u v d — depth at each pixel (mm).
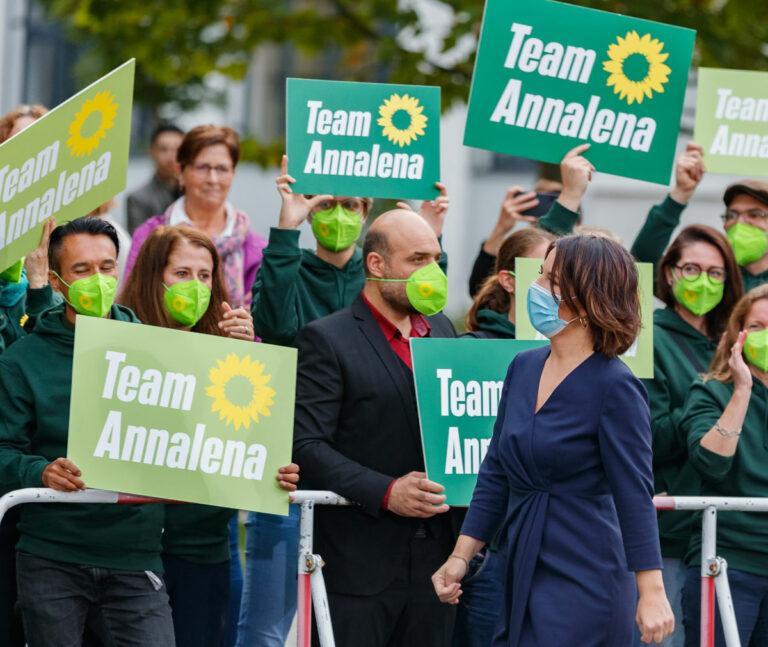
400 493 8602
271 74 31922
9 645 8992
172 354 8367
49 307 9258
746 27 18031
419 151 9812
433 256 9008
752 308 9641
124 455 8242
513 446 7777
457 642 9773
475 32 18250
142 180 30266
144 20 20172
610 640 7609
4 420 8391
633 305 7684
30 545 8398
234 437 8445
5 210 8484
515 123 10203
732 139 10953
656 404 10117
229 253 11562
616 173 10336
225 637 9547
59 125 8664
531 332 9453
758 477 9531
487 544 8836
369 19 20422
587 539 7633
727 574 9391
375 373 8938
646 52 10312
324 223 9789
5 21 26578
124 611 8500
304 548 8672
